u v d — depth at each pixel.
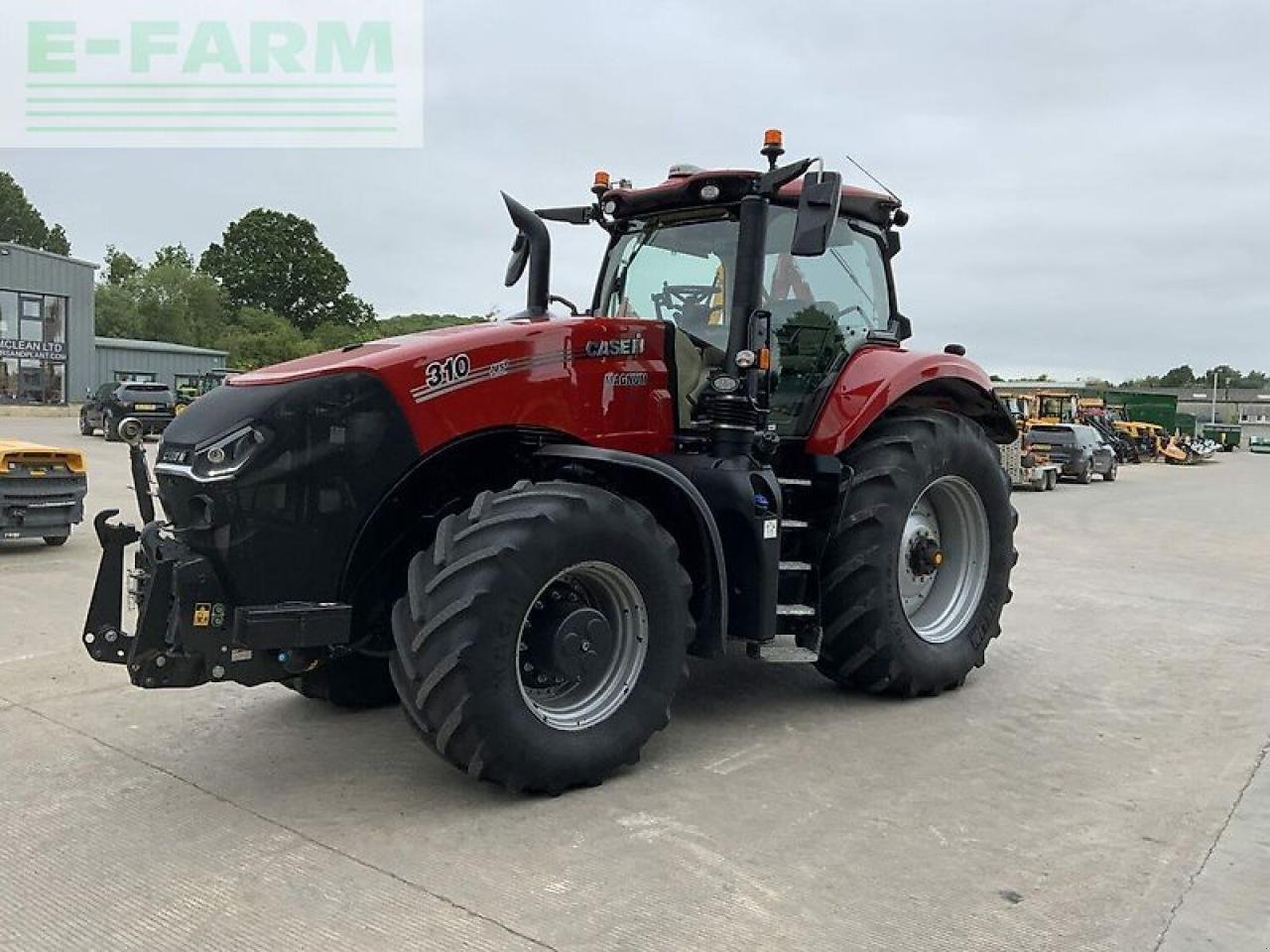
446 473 4.27
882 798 3.85
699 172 5.06
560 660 3.86
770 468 4.68
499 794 3.85
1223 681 5.64
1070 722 4.85
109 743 4.43
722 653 4.31
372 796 3.84
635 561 3.94
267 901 3.04
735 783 3.98
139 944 2.82
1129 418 48.56
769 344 4.71
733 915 2.96
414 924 2.91
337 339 72.44
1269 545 12.27
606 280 5.56
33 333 38.06
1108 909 3.02
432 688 3.54
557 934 2.85
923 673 5.07
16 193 84.88
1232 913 3.01
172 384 46.00
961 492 5.47
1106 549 11.73
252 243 81.50
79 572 8.32
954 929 2.89
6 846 3.43
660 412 4.63
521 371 4.16
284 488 3.68
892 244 5.90
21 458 9.12
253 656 3.72
